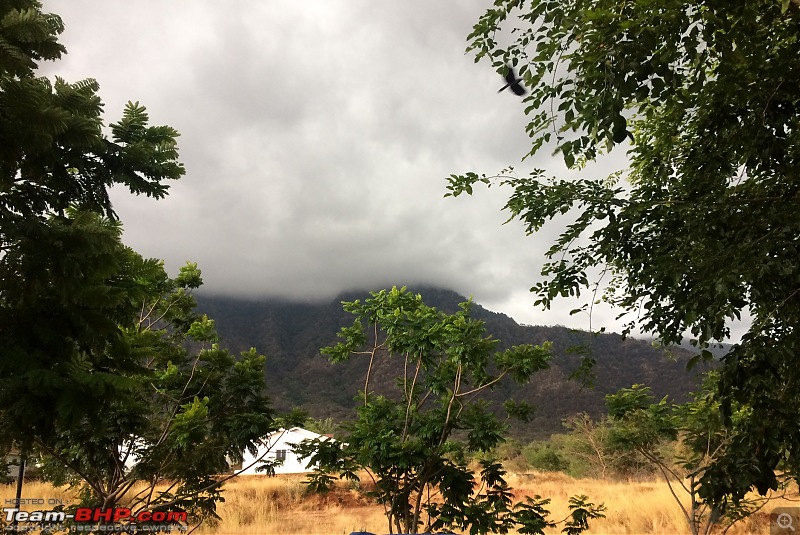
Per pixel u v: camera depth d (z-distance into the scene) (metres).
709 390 4.93
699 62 2.35
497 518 5.53
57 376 1.60
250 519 11.34
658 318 3.06
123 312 2.16
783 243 2.41
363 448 5.21
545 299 3.82
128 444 5.04
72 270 1.69
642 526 10.07
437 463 5.59
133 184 2.64
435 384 5.69
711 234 2.84
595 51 2.18
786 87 2.56
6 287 1.69
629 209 3.10
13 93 1.57
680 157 3.57
